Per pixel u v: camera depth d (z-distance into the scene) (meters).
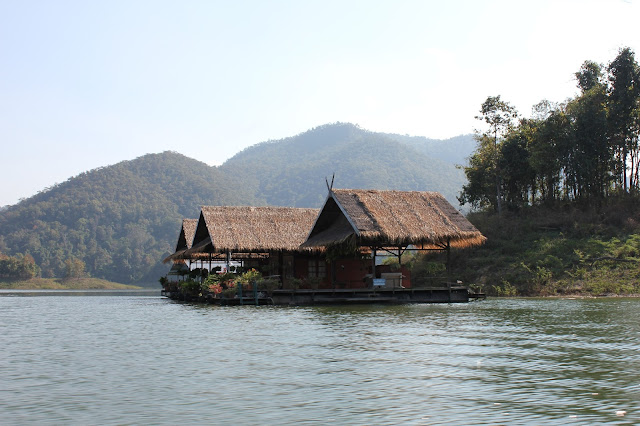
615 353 13.42
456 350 14.01
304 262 37.12
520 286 39.31
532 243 45.47
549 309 25.88
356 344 15.09
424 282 43.34
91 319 25.09
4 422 8.36
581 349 14.02
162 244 156.50
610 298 33.62
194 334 17.69
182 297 43.22
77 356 13.77
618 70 47.97
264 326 19.61
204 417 8.48
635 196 47.66
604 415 8.39
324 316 23.28
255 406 9.02
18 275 125.81
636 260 39.00
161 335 17.72
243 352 13.95
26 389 10.27
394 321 20.95
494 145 54.56
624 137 48.22
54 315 28.20
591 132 47.47
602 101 48.50
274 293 30.67
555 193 52.75
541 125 50.47
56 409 8.98
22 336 18.23
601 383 10.34
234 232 35.97
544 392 9.72
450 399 9.32
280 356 13.33
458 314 23.78
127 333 18.61
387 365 12.12
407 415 8.47
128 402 9.33
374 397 9.48
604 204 48.09
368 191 32.81
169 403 9.24
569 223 46.88
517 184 54.88
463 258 46.56
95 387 10.37
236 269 40.16
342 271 36.44
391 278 32.06
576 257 41.06
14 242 150.00
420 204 32.75
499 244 46.78
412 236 30.16
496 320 21.03
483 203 58.53
